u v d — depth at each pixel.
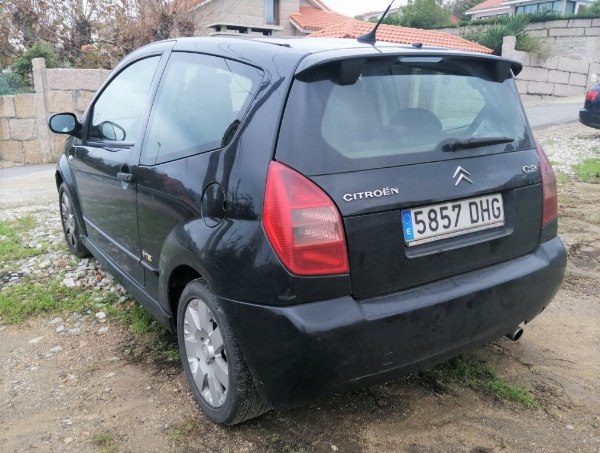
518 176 2.78
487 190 2.62
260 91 2.47
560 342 3.54
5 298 4.14
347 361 2.26
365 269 2.31
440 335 2.47
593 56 27.62
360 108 2.43
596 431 2.69
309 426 2.73
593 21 28.50
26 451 2.58
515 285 2.69
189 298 2.77
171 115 3.10
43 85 13.89
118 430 2.72
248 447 2.59
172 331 3.14
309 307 2.24
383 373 2.38
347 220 2.26
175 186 2.80
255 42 2.82
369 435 2.67
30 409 2.90
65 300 4.16
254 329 2.32
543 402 2.92
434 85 2.68
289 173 2.25
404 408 2.87
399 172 2.40
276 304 2.25
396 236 2.37
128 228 3.45
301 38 3.04
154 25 16.16
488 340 2.75
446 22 36.66
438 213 2.49
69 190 4.56
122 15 16.42
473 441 2.62
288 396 2.33
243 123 2.48
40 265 4.84
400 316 2.33
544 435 2.66
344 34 20.17
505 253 2.75
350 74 2.40
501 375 3.16
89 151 4.05
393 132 2.48
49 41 18.03
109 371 3.24
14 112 14.58
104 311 3.99
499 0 52.06
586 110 11.48
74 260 4.97
